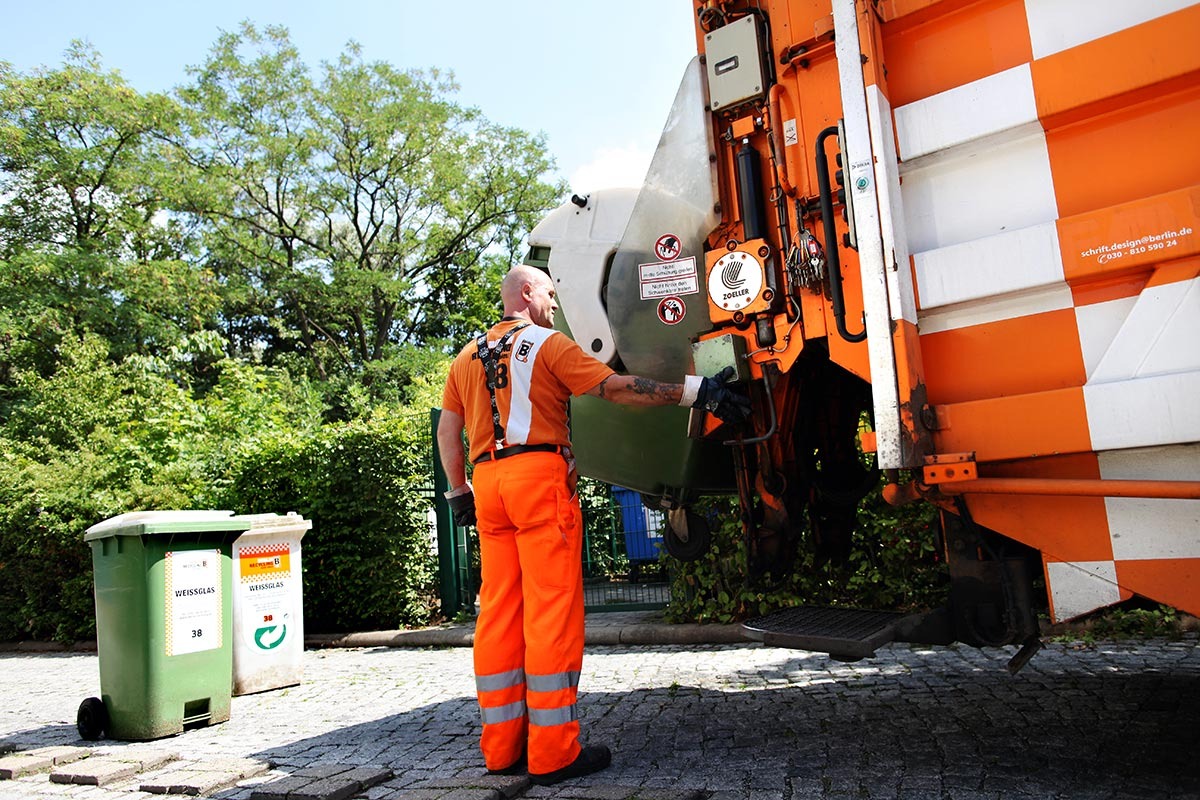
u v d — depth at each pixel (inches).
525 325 132.1
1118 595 92.9
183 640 183.5
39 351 947.3
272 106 1266.0
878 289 103.5
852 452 165.8
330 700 211.9
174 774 138.9
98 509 370.6
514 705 125.6
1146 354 90.5
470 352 134.7
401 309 1439.5
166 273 1099.9
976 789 104.2
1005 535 101.3
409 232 1403.8
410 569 339.9
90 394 593.9
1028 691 156.5
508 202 1401.3
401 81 1300.4
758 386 134.2
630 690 187.8
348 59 1290.6
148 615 178.2
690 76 134.4
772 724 145.5
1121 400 90.9
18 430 597.9
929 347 104.9
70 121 1095.6
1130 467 92.0
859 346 113.1
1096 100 93.7
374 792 122.0
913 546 246.2
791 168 121.0
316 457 350.6
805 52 119.1
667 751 132.3
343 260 1318.9
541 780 117.8
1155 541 91.0
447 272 1467.8
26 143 1066.1
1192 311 88.3
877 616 128.9
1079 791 101.3
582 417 164.7
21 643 390.9
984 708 145.8
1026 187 99.3
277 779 132.0
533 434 124.5
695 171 133.6
